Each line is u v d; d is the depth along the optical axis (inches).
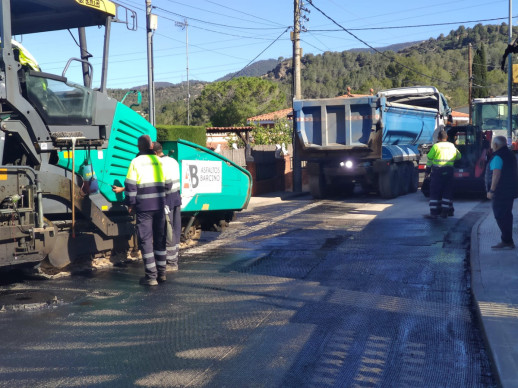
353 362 187.2
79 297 266.1
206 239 427.2
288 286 284.2
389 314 237.8
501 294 248.8
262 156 858.1
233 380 172.4
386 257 350.0
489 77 3944.4
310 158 727.1
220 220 437.7
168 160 308.3
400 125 752.3
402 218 519.8
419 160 839.7
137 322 228.5
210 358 190.1
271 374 177.2
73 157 296.7
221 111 2709.2
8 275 307.4
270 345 202.2
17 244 273.0
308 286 283.7
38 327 222.5
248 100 2751.0
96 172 324.8
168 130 838.5
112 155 336.5
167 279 300.8
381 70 6466.5
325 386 169.2
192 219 395.9
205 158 391.5
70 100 308.2
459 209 582.2
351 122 690.8
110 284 291.3
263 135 1104.2
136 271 322.7
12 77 277.7
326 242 405.1
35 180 282.2
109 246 333.4
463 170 668.7
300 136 713.6
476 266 303.6
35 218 278.5
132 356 191.9
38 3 305.9
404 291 273.1
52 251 297.6
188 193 377.7
